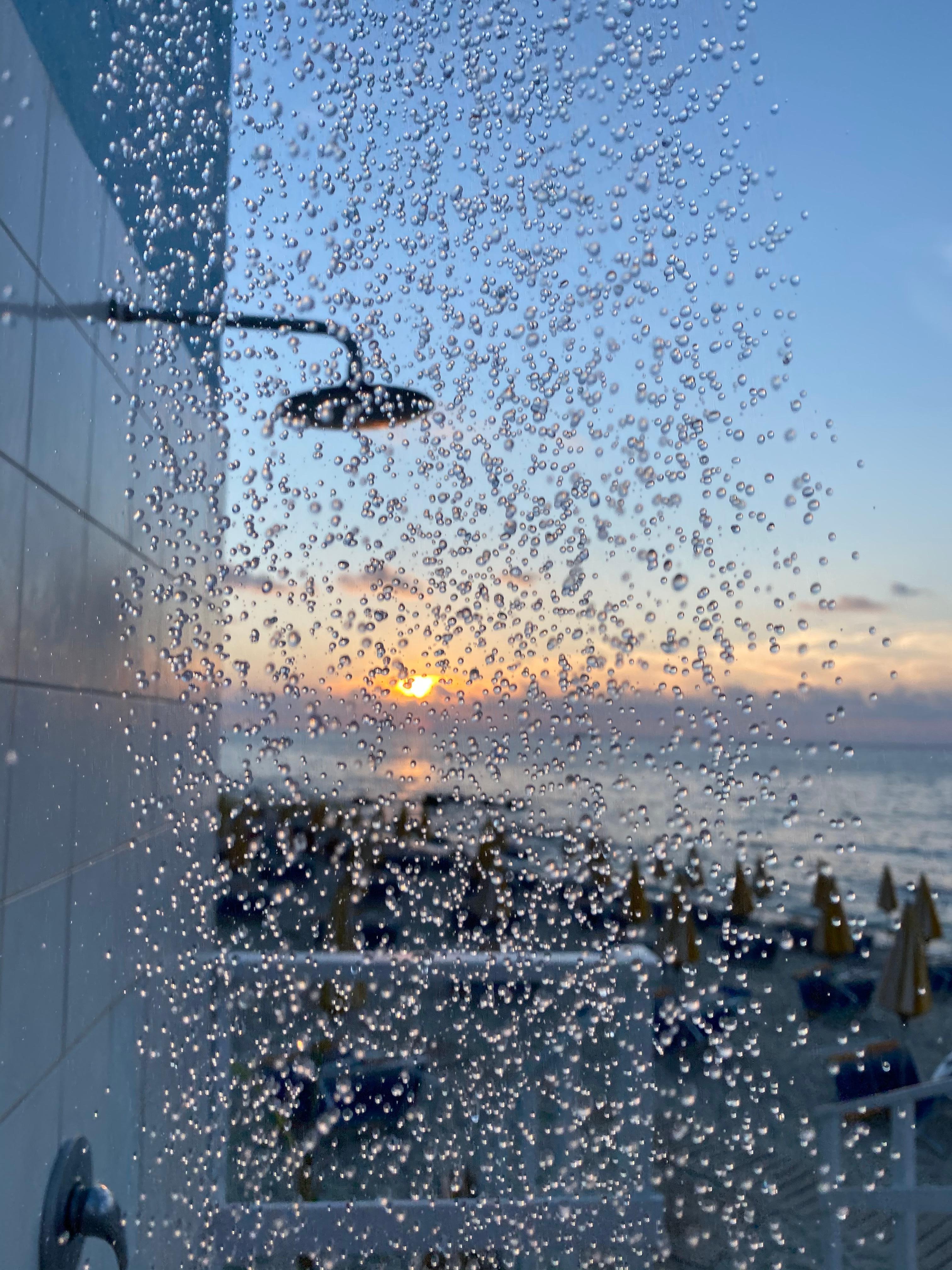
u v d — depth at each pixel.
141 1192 1.20
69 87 0.91
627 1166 1.22
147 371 1.19
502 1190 1.24
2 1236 0.75
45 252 0.85
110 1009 1.07
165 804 1.29
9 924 0.76
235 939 1.27
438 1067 1.25
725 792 1.06
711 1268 1.18
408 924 1.24
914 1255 1.21
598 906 1.17
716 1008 1.16
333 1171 1.26
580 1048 1.24
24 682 0.80
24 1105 0.80
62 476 0.90
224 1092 1.29
